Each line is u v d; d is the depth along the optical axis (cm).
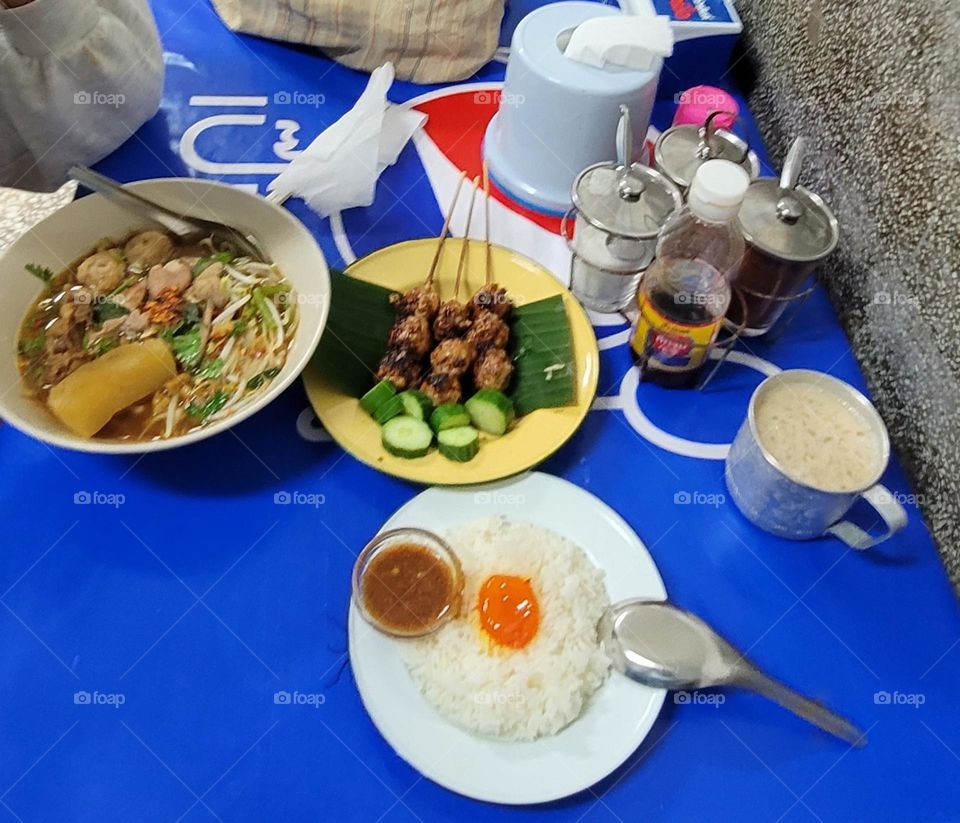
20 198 108
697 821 74
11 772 73
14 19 95
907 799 76
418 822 73
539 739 75
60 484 88
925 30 89
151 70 113
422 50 126
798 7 117
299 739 76
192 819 72
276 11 127
